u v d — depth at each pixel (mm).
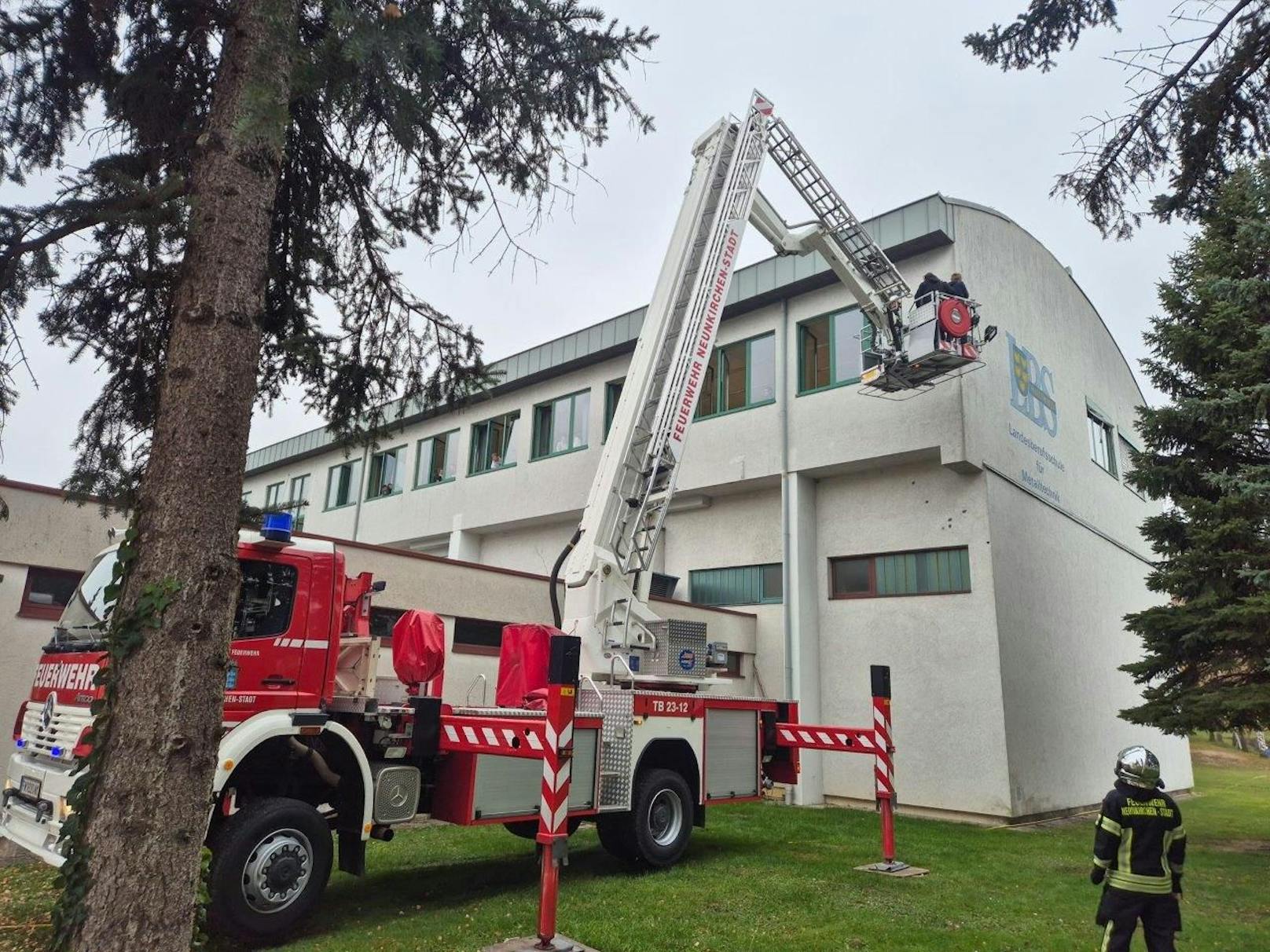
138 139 5523
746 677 15344
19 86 5129
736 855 8695
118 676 3611
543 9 5176
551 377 19656
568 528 19078
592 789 7320
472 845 8812
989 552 12969
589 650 7793
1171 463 11602
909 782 13133
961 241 14000
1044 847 10039
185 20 5078
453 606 11859
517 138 5977
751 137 10047
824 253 11625
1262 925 6816
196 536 3758
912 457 13742
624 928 5809
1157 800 4762
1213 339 11148
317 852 5723
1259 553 10344
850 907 6586
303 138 5961
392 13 4469
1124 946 4625
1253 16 5258
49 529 8664
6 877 7066
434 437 22625
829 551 14875
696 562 16703
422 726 6434
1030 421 15219
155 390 5988
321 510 26156
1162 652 11102
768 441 15305
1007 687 12617
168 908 3441
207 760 3646
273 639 6121
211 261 4109
